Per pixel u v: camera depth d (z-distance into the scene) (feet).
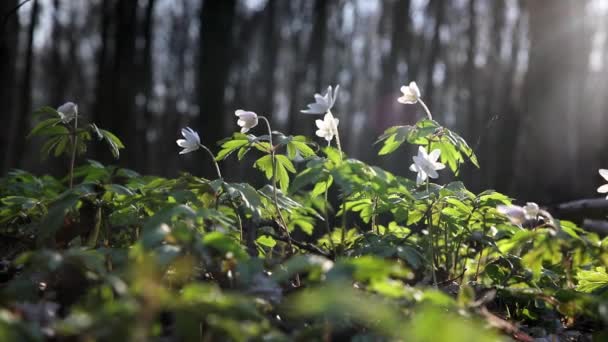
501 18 97.40
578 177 49.03
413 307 8.19
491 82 97.35
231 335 7.16
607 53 65.10
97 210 11.40
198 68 43.80
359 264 7.13
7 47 32.32
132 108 51.44
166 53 105.29
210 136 41.39
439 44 80.18
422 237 14.89
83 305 8.24
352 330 8.70
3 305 8.02
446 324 6.09
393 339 7.57
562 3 32.71
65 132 12.73
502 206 10.64
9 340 6.02
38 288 9.09
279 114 112.27
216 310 7.14
